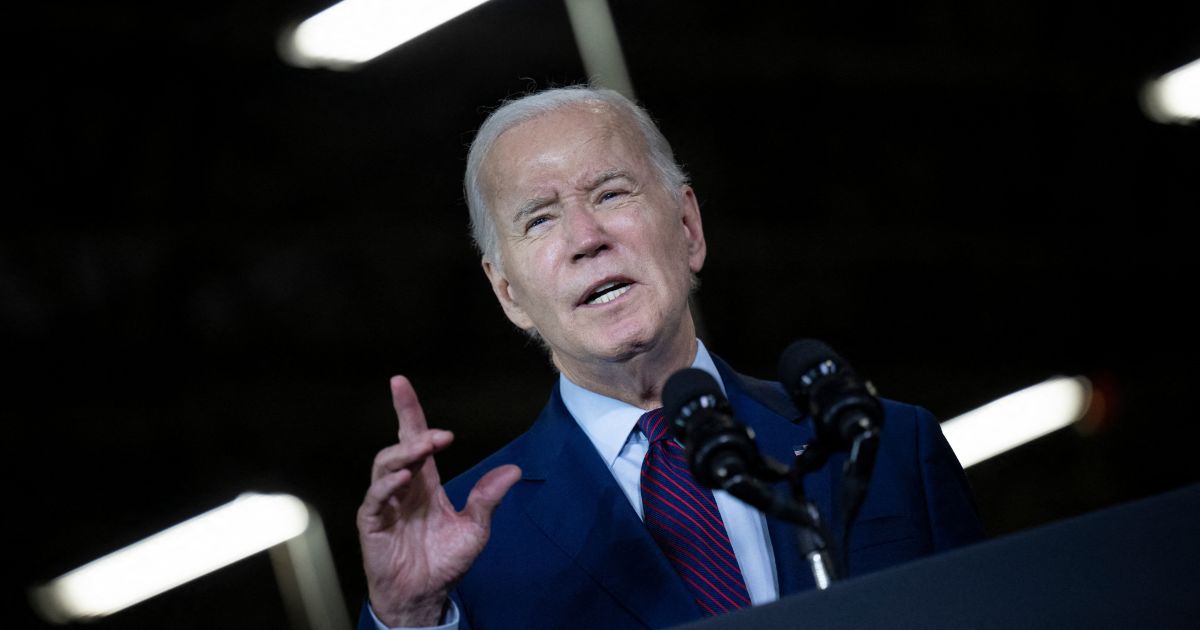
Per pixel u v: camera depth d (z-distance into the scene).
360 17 11.52
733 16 18.31
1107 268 20.67
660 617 3.48
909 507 3.71
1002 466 21.72
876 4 18.70
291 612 20.36
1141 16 19.02
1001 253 20.23
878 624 1.99
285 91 16.59
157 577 18.36
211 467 18.19
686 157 18.67
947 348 20.59
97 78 15.88
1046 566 1.98
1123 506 2.01
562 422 3.96
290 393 17.81
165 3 15.63
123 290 16.55
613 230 3.79
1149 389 21.08
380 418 18.52
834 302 19.92
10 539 17.92
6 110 15.62
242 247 16.98
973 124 19.70
